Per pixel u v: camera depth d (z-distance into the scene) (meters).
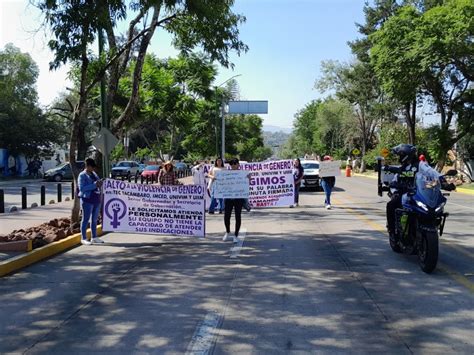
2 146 49.00
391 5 47.41
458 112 35.91
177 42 16.44
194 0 11.88
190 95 29.61
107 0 10.59
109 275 8.05
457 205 20.25
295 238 11.58
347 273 7.99
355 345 4.98
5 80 55.00
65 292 7.05
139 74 14.59
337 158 79.94
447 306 6.24
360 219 15.15
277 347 4.94
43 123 51.22
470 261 8.88
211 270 8.30
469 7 30.08
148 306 6.33
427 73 32.97
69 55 10.72
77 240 11.15
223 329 5.46
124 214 11.63
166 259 9.29
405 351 4.82
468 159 41.53
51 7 10.51
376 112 55.66
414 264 8.62
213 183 11.16
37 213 17.92
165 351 4.87
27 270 8.48
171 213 11.55
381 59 33.22
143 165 53.56
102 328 5.55
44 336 5.34
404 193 8.77
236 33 14.78
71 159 12.51
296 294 6.81
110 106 14.41
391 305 6.29
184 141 53.22
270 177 18.38
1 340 5.25
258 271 8.20
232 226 13.92
